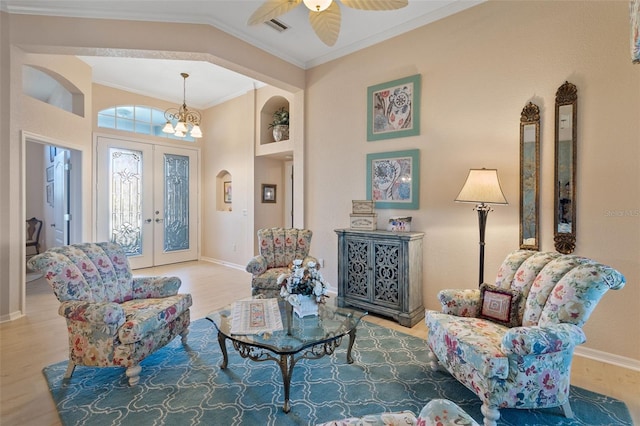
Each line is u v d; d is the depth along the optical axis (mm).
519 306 2104
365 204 3568
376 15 3295
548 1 2635
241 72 3814
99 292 2385
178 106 6246
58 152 5066
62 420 1790
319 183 4355
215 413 1860
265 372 2301
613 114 2375
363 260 3455
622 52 2336
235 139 5887
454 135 3168
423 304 3391
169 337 2457
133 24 3176
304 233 3938
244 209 5719
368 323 3232
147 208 5930
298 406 1923
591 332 2492
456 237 3176
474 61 3029
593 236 2459
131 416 1827
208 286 4605
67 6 3090
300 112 4520
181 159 6410
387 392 2062
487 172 2652
